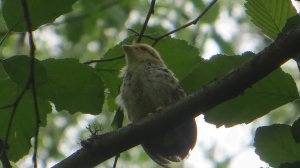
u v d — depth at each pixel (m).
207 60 7.45
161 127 8.10
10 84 8.02
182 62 9.06
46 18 7.32
